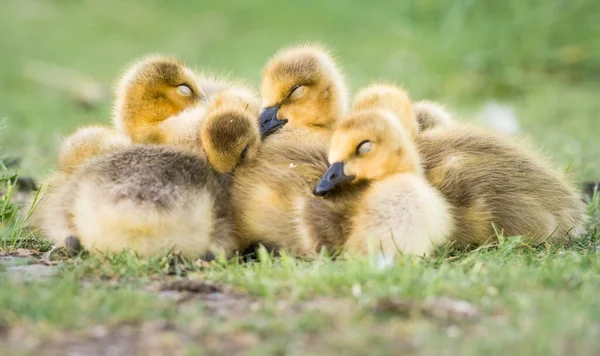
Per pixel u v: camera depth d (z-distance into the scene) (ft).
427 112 47.32
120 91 46.42
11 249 39.11
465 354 24.95
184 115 43.96
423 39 94.63
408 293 30.07
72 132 46.34
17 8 127.75
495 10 93.20
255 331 27.25
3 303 28.43
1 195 49.21
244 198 38.86
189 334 27.12
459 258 36.78
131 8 127.95
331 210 37.17
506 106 82.69
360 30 112.37
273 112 44.50
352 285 31.27
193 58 102.27
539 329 26.35
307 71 44.60
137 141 45.11
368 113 38.42
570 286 31.40
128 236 35.42
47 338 26.63
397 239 35.91
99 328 27.45
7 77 96.12
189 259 36.37
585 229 43.34
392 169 38.14
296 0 123.03
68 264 35.12
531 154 43.24
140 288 32.19
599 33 92.17
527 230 39.63
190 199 35.60
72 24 121.19
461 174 39.45
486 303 29.58
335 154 38.19
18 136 72.38
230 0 127.65
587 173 56.29
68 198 37.65
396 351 25.59
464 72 92.02
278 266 34.83
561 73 92.27
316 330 27.25
